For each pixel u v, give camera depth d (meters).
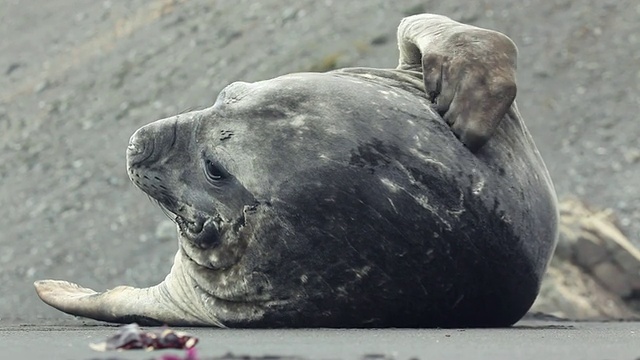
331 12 76.31
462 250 23.19
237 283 24.58
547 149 65.69
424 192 22.86
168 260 54.91
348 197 22.81
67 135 70.94
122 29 82.50
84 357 14.83
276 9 78.38
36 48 84.38
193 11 81.25
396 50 70.69
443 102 23.80
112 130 70.31
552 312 38.09
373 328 23.81
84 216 61.12
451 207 22.98
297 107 23.50
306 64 70.88
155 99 72.06
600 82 70.88
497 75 23.66
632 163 64.00
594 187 61.84
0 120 75.00
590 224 41.59
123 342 15.52
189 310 26.34
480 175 23.25
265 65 71.81
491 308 24.31
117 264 55.41
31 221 61.53
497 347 17.50
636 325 29.31
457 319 24.11
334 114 23.25
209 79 72.25
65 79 78.06
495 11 75.75
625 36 74.56
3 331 23.97
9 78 81.12
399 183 22.80
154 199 25.70
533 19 75.62
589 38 74.44
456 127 23.42
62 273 55.25
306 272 23.55
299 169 23.02
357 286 23.36
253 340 19.38
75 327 26.94
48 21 88.25
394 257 23.03
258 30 76.25
